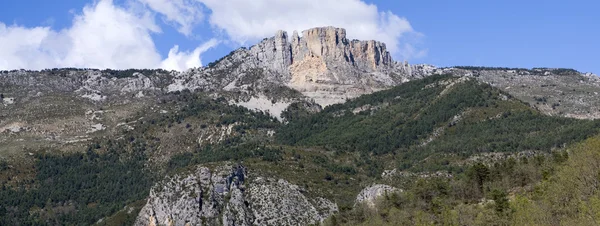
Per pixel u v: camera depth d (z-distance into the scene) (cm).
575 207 14012
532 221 14150
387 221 18788
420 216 17562
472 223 15788
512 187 19300
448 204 18225
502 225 15088
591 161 15338
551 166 18762
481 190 19662
